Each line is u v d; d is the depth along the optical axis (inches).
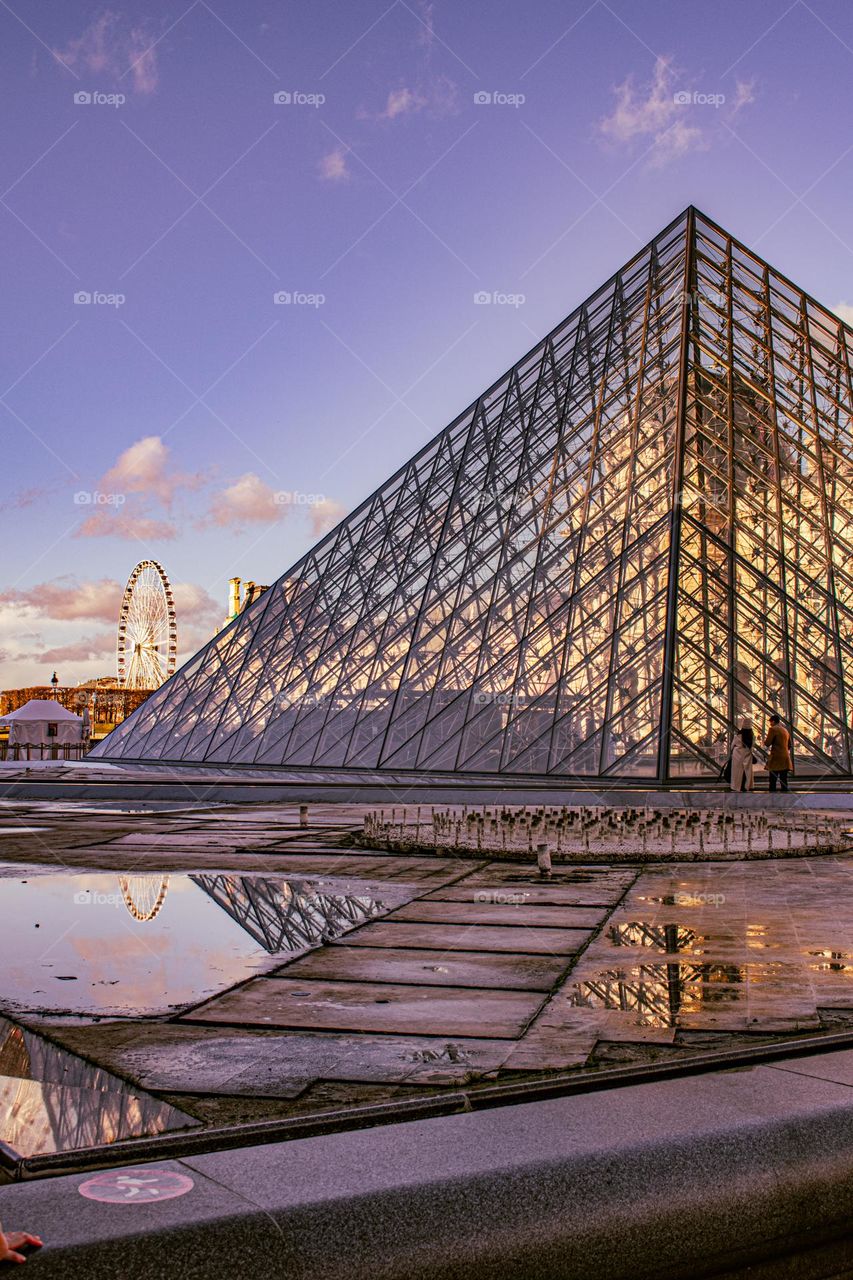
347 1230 179.3
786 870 722.2
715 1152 211.0
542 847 698.8
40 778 1879.9
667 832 967.6
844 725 1451.8
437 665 1754.4
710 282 1930.4
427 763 1621.6
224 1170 200.4
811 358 1904.5
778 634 1476.4
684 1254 191.8
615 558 1589.6
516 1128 221.0
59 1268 164.1
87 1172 203.0
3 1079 280.1
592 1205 192.9
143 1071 287.6
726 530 1588.3
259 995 376.2
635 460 1712.6
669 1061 274.1
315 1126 233.5
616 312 2121.1
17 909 558.6
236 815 1206.3
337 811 1255.5
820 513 1684.3
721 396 1727.4
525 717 1547.7
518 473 1936.5
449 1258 177.8
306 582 2240.4
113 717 5064.0
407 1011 352.8
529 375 2190.0
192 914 542.0
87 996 374.3
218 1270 167.5
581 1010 352.2
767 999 366.6
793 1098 240.2
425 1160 203.6
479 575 1813.5
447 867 730.8
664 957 437.1
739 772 1322.6
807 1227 204.2
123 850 841.5
